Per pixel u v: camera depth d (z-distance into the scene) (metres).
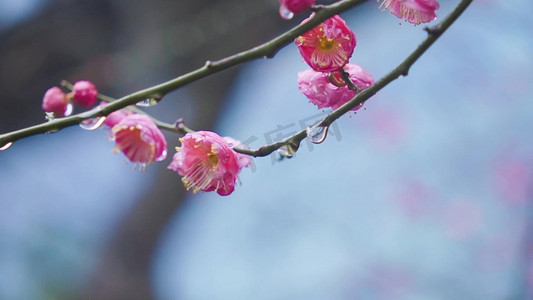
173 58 6.56
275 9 6.42
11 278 7.53
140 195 7.63
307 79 2.46
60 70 6.49
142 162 2.62
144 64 6.51
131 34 6.55
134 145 2.64
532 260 7.48
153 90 2.40
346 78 2.41
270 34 6.62
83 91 2.78
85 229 8.04
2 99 6.50
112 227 7.70
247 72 7.28
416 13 2.39
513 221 8.51
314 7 2.26
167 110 7.22
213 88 7.11
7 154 8.27
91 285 7.39
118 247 7.52
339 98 2.45
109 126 2.70
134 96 2.41
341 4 2.27
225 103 7.25
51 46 6.43
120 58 6.51
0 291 7.45
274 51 2.31
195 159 2.47
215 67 2.37
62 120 2.42
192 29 6.48
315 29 2.37
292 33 2.30
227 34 6.59
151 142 2.53
